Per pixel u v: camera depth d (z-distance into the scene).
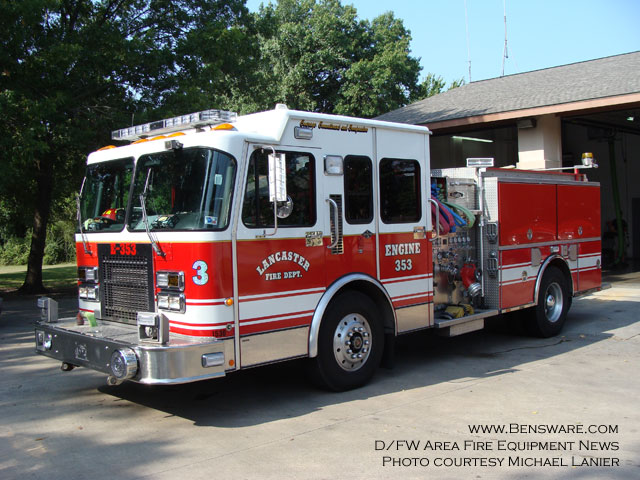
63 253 34.22
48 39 12.38
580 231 8.82
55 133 12.52
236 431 4.66
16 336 9.19
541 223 7.95
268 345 4.99
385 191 6.05
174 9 15.20
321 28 30.20
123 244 5.35
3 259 34.66
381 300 6.02
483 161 7.35
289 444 4.33
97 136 13.45
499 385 5.83
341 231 5.59
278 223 5.09
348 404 5.30
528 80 16.17
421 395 5.53
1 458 4.20
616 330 8.66
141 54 12.95
